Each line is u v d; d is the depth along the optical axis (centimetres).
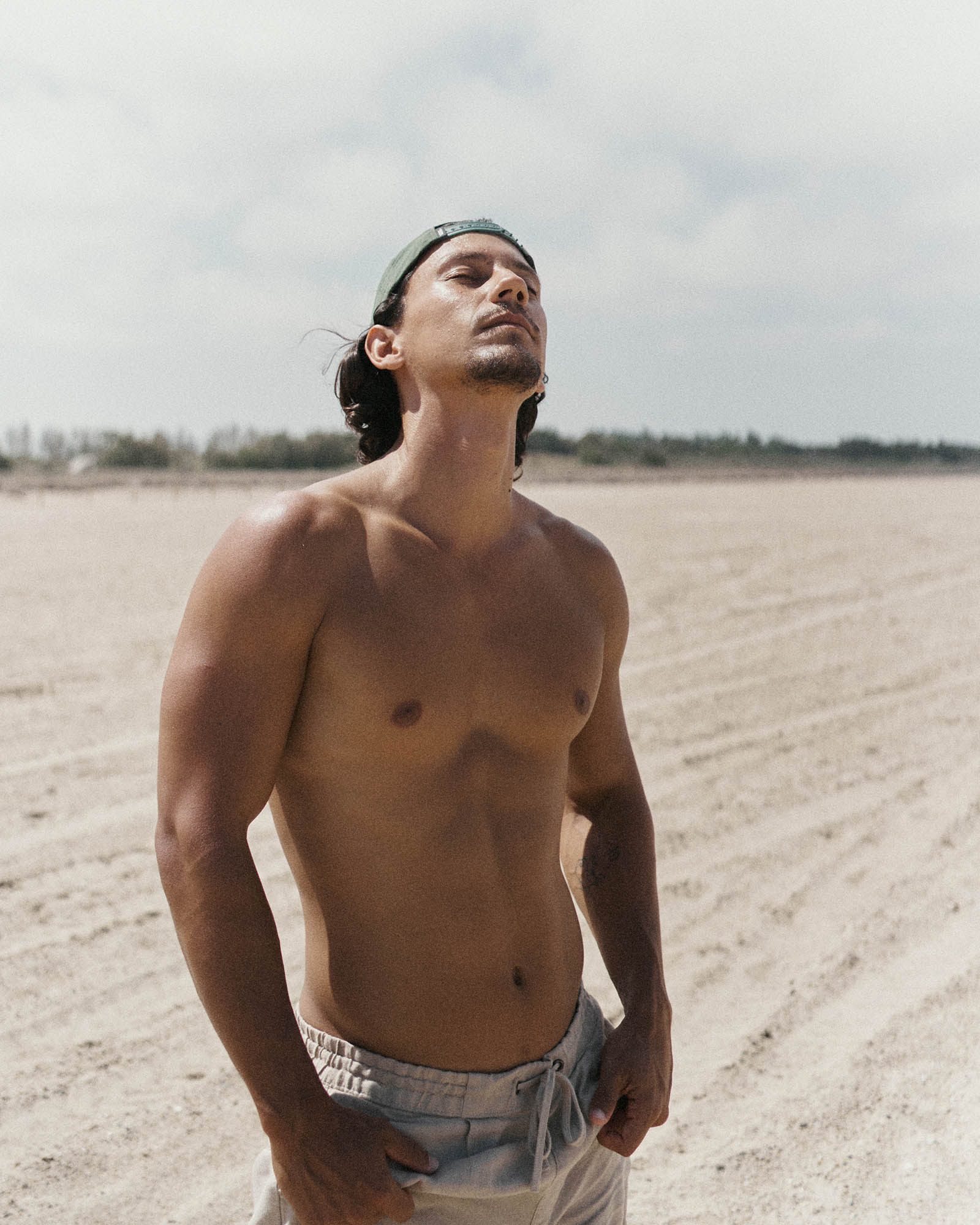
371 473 168
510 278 160
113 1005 365
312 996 166
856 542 1838
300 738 158
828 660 934
